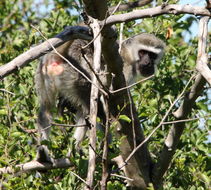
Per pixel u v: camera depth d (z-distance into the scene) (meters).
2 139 10.58
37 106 12.18
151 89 12.12
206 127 11.31
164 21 13.14
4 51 12.84
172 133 10.21
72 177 9.90
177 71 12.55
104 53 9.45
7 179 10.51
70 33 8.96
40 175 10.76
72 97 13.25
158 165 10.54
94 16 8.88
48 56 13.20
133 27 13.71
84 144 9.77
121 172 11.04
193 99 9.80
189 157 11.32
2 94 11.94
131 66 14.55
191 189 10.20
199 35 8.93
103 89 7.83
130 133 10.30
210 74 8.37
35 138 11.49
